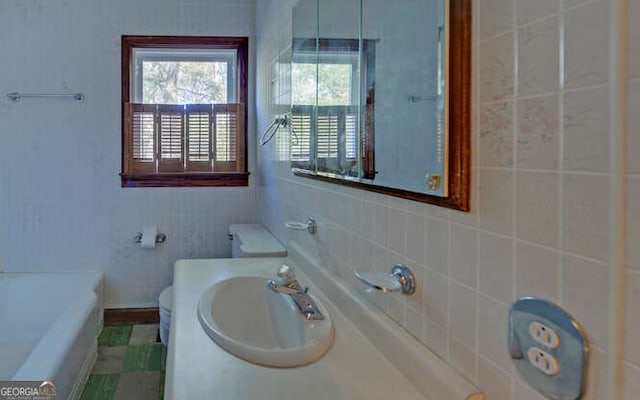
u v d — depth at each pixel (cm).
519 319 66
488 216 72
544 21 61
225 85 320
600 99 53
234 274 170
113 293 311
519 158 66
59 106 298
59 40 296
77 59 298
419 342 93
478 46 74
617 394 52
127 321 309
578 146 56
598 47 53
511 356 68
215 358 99
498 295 70
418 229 94
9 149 296
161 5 304
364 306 116
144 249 312
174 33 306
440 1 84
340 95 141
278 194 242
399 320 102
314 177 168
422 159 91
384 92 111
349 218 132
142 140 307
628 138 50
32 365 176
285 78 221
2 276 290
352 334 115
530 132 63
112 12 300
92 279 292
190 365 96
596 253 54
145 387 225
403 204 100
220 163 316
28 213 300
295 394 86
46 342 196
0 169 296
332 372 95
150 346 272
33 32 293
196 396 84
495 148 71
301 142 188
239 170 318
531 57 63
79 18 297
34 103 296
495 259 71
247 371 94
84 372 227
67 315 227
